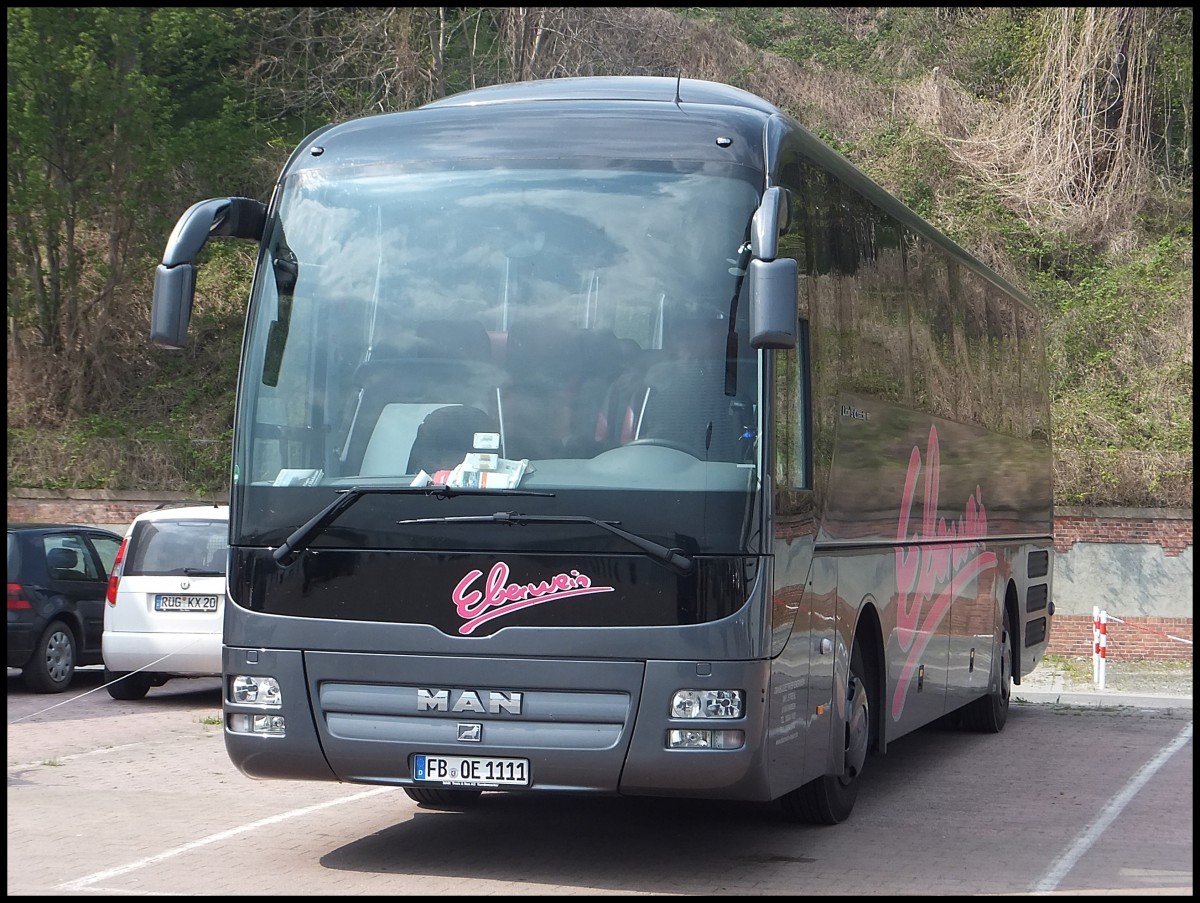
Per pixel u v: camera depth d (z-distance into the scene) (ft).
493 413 24.16
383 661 23.79
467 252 25.11
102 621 58.23
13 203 93.61
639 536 23.22
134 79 93.09
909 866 26.40
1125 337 99.40
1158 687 67.21
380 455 24.36
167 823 30.60
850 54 137.80
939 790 35.99
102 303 99.30
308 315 25.38
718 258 24.48
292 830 29.81
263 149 109.19
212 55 112.37
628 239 24.71
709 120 25.86
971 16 136.46
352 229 25.71
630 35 123.44
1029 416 52.54
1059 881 25.21
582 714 23.21
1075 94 114.62
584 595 23.22
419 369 24.63
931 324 37.81
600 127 25.88
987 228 111.45
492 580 23.49
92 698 54.75
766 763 23.70
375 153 26.35
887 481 32.55
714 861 26.76
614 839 28.94
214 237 26.30
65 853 27.32
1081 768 40.11
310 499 24.38
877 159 119.24
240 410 25.25
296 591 24.30
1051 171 114.21
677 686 22.94
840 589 28.40
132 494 86.22
